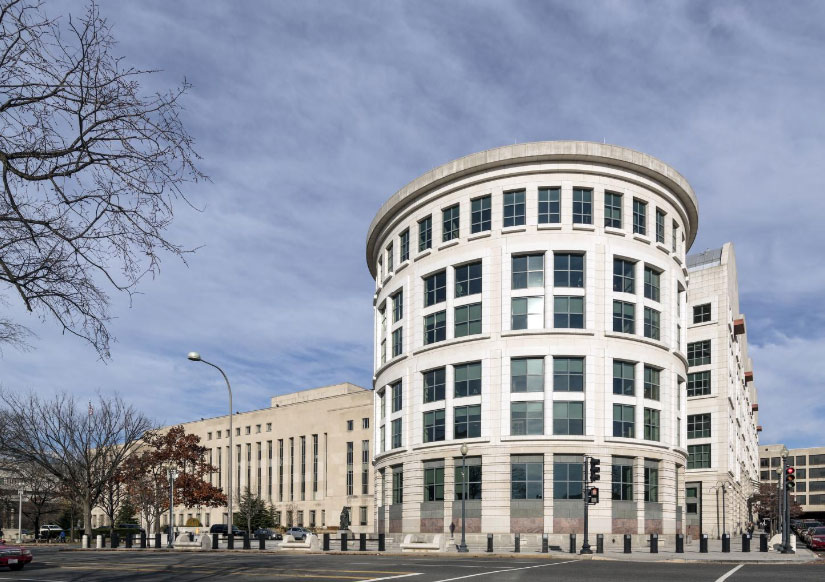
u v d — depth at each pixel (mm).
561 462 49406
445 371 54375
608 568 25188
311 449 104688
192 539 58062
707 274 85312
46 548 53344
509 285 52344
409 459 56219
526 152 53094
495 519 49438
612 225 53469
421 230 59469
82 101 9133
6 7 8633
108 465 69250
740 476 97188
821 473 178750
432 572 22641
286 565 26500
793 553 36031
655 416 53156
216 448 120312
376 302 67875
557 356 50875
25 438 60281
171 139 9500
